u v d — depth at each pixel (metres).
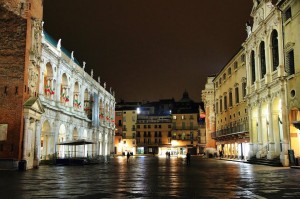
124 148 122.06
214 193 14.11
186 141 118.50
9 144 30.05
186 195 13.50
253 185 17.23
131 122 123.25
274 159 38.94
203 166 37.84
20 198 12.66
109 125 79.56
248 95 49.88
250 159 47.34
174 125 120.50
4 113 30.52
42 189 15.60
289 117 35.97
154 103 140.12
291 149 35.25
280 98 37.38
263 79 43.81
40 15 35.91
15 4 31.86
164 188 15.99
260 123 45.16
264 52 44.97
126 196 13.21
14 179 21.09
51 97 44.28
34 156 33.81
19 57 31.19
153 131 121.88
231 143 63.12
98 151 68.94
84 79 59.06
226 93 67.25
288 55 36.75
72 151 49.12
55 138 44.47
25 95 31.34
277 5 38.38
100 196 13.21
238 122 57.94
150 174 25.55
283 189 15.47
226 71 67.31
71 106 52.03
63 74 49.56
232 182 18.88
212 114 84.44
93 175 24.62
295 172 26.84
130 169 32.56
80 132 56.62
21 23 31.64
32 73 33.22
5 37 31.53
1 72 31.09
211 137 82.94
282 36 37.75
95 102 63.44
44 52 40.81
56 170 30.78
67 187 16.48
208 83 86.81
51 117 43.44
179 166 38.34
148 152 121.19
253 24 48.03
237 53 57.16
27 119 30.92
